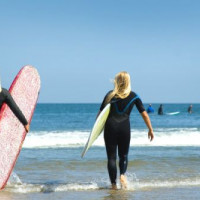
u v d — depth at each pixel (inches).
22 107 503.8
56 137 1432.1
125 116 470.9
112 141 468.1
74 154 866.8
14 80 514.0
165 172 604.4
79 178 551.5
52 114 5393.7
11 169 466.0
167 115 4606.3
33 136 1482.5
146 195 424.2
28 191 448.8
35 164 691.4
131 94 472.1
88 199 403.2
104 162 719.7
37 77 547.5
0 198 405.4
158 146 1077.8
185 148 1013.8
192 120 3484.3
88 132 1764.3
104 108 454.3
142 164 690.8
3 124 454.9
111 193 437.1
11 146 466.6
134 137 1376.7
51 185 490.9
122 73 471.2
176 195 424.8
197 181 520.4
